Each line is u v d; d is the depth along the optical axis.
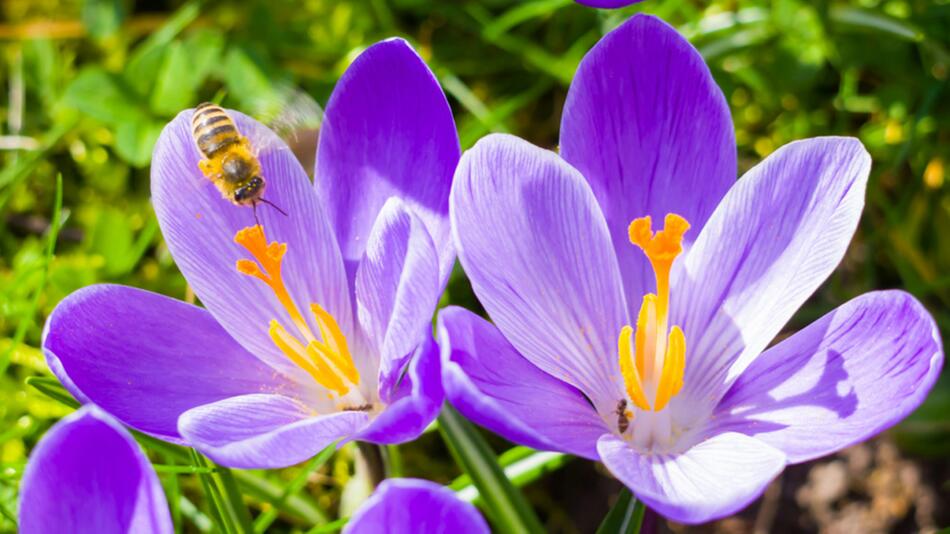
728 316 0.36
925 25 0.43
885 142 0.43
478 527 0.32
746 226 0.35
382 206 0.37
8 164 0.44
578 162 0.36
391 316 0.34
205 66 0.44
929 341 0.33
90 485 0.33
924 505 0.41
